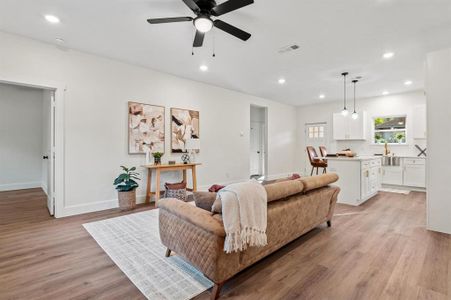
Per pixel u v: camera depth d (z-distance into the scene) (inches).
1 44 123.0
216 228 65.1
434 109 120.5
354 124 281.9
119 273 80.7
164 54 153.4
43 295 68.9
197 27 91.4
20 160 236.2
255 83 222.1
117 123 165.0
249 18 109.3
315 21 111.9
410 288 72.4
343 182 180.9
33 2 97.8
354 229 124.5
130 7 101.7
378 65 171.5
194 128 212.4
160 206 88.1
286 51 147.5
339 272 81.9
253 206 71.6
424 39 130.4
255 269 84.0
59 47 140.6
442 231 119.2
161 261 88.8
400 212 156.0
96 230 120.3
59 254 94.3
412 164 232.1
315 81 213.9
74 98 146.4
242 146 260.5
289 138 334.6
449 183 117.1
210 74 195.2
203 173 221.5
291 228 95.7
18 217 141.9
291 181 96.6
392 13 104.7
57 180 140.6
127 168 168.1
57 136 140.5
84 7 101.7
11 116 231.8
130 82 171.0
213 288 68.0
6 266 85.1
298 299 67.2
